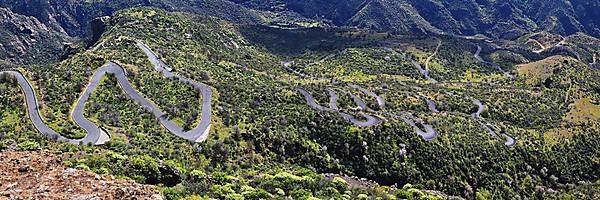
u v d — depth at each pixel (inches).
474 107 7524.6
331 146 4645.7
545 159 5595.5
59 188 989.8
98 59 6117.1
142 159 1619.1
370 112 5836.6
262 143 4281.5
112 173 1473.9
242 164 3720.5
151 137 3932.1
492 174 5123.0
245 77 7485.2
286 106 5541.3
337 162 4468.5
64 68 5693.9
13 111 4426.7
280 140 4379.9
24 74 5260.8
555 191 5226.4
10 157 1179.9
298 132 4653.1
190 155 3614.7
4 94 4699.8
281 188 1815.9
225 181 1795.0
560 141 6003.9
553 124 6796.3
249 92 5826.8
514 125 6692.9
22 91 4872.0
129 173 1519.4
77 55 6643.7
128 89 5275.6
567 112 7687.0
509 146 5634.8
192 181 1642.5
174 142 3853.3
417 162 4776.1
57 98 4822.8
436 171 4781.0
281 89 6614.2
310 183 1894.7
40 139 3590.1
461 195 4687.5
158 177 1560.0
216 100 5221.5
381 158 4640.8
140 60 6515.8
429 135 5270.7
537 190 5142.7
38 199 924.6
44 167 1135.0
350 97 7012.8
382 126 5022.1
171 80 5733.3
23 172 1096.8
